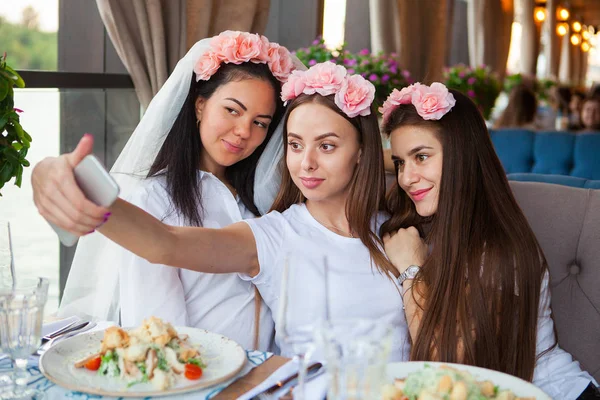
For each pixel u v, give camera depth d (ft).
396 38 15.40
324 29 14.01
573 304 6.23
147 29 8.38
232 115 5.70
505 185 5.55
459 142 5.36
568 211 6.38
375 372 2.88
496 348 5.24
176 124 5.76
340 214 5.60
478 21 24.66
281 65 5.87
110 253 5.98
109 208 4.05
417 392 3.46
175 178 5.69
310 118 5.23
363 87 5.25
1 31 8.51
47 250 9.32
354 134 5.33
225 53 5.62
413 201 5.69
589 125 18.45
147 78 8.59
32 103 8.44
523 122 18.97
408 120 5.43
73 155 3.64
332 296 5.26
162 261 4.48
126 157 5.97
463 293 5.25
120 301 5.68
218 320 5.62
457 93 5.57
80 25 9.30
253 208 6.30
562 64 44.45
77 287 6.06
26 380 3.74
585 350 6.16
